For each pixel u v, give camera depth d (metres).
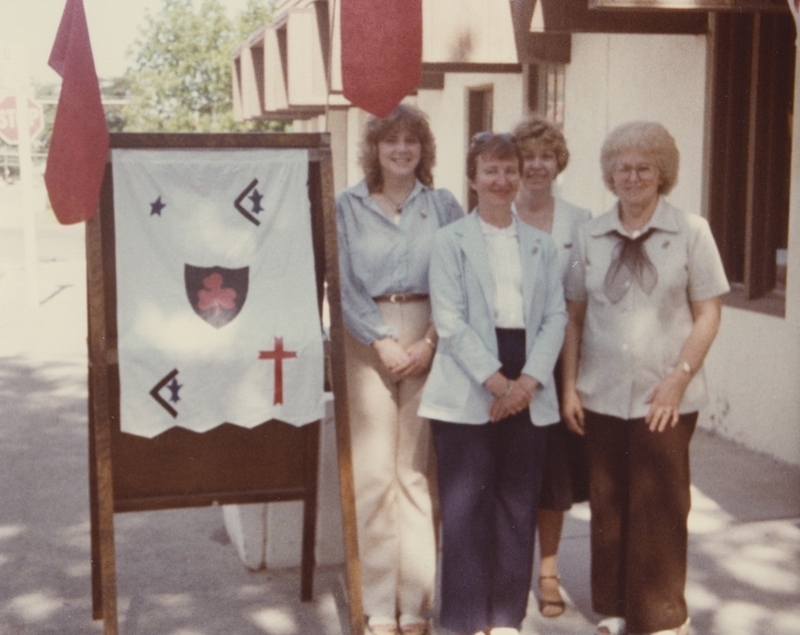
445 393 3.91
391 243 4.04
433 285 3.91
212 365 3.63
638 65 8.30
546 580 4.40
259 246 3.73
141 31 31.25
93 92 3.41
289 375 3.69
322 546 4.91
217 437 4.02
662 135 3.84
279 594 4.62
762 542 5.20
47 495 6.04
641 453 3.90
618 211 3.95
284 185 3.75
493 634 3.98
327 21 9.75
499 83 11.67
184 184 3.69
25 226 13.81
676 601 3.97
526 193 4.25
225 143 3.71
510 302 3.90
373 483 4.13
